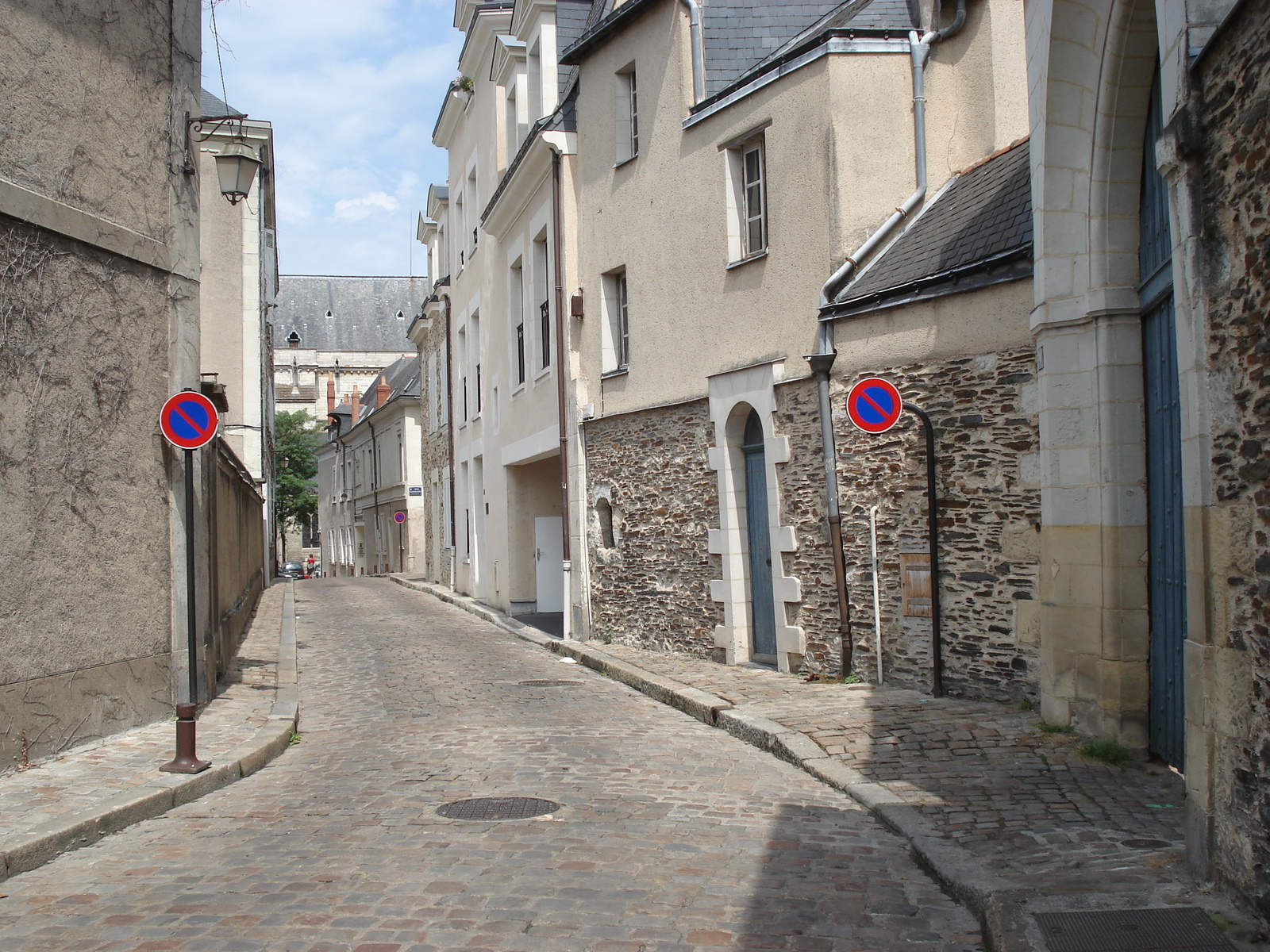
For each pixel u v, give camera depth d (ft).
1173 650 20.77
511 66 61.52
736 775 23.12
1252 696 13.00
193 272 28.45
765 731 25.89
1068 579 23.50
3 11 22.58
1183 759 20.35
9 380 22.40
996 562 27.45
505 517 64.39
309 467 179.93
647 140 42.22
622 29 43.83
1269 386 12.51
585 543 47.85
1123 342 22.48
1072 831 17.26
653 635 42.98
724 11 40.19
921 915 14.52
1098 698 22.67
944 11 34.55
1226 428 13.61
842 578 32.07
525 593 63.57
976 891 14.53
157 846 18.04
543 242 55.88
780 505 34.81
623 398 44.37
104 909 14.76
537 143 49.37
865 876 16.16
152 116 27.22
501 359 64.64
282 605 73.00
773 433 34.94
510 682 38.65
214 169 77.25
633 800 20.89
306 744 27.84
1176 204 14.85
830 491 32.24
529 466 63.98
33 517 22.95
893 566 30.60
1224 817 13.73
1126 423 22.45
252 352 79.20
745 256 37.47
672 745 26.66
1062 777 20.56
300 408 249.55
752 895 15.25
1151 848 16.12
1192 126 14.17
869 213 33.06
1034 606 26.50
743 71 39.75
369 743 27.78
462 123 78.59
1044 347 23.71
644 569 43.50
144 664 26.63
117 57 26.00
